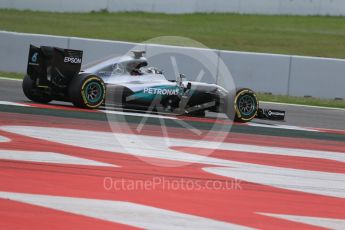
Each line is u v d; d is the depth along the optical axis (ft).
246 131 125.29
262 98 197.16
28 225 50.31
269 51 270.26
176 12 342.64
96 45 206.59
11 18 296.10
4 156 76.07
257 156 95.66
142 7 341.62
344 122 160.86
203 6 346.13
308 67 207.31
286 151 104.37
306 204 67.62
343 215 64.39
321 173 87.30
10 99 139.54
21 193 59.82
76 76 130.62
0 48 209.15
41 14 315.99
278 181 78.33
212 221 56.80
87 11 332.80
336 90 207.51
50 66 129.39
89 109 132.26
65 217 53.62
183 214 58.34
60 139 92.68
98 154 83.82
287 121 151.84
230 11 345.92
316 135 130.62
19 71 208.44
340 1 345.51
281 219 59.93
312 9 347.15
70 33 274.57
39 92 134.31
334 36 307.37
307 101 200.34
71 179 67.72
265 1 347.36
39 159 76.43
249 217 59.52
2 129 96.84
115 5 337.72
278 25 327.67
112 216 55.42
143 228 52.75
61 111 125.39
